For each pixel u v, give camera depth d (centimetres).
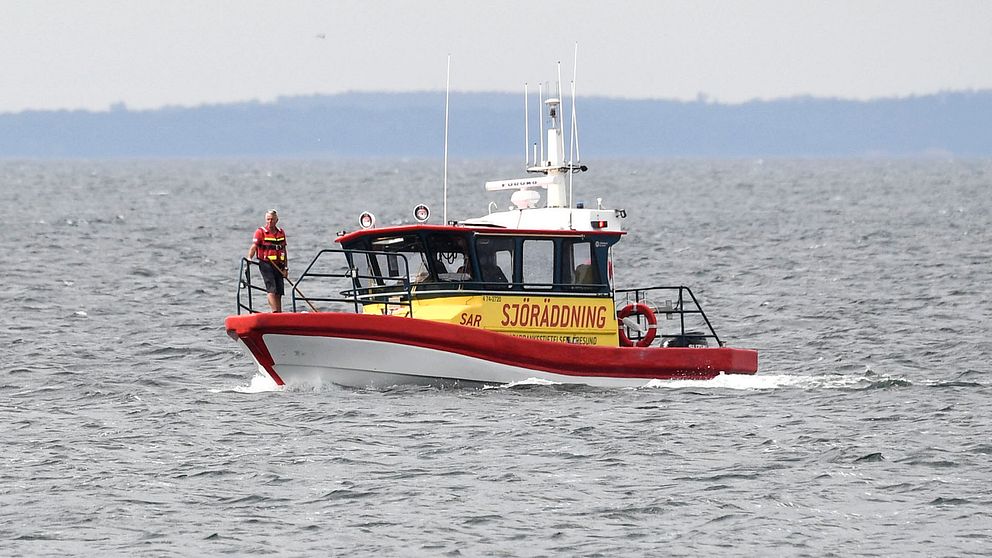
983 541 6328
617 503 6938
